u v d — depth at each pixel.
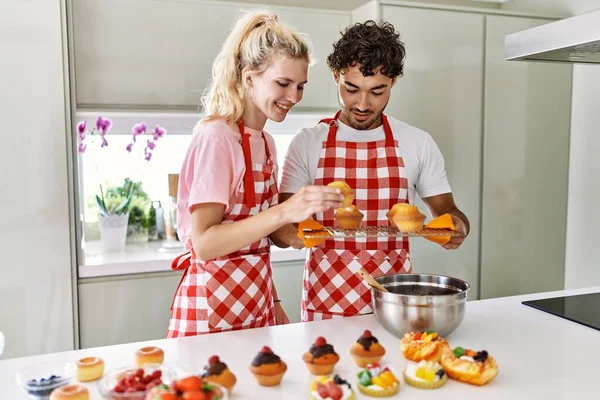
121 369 1.00
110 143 2.78
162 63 2.43
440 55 2.61
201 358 1.16
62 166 2.21
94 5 2.32
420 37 2.56
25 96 2.15
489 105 2.73
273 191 1.56
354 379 1.05
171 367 1.03
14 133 2.15
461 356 1.08
